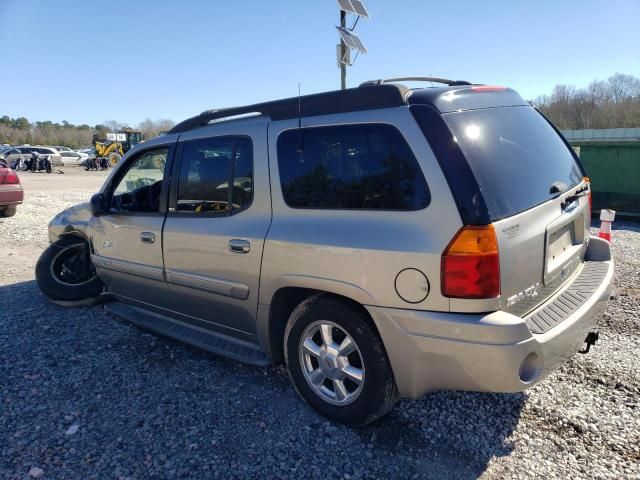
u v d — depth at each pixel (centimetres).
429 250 249
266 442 287
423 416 312
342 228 281
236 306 346
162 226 393
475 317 244
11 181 1129
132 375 369
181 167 385
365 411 285
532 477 255
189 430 299
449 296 246
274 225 316
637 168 1047
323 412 308
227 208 348
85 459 273
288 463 269
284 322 334
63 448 282
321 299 297
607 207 1093
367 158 279
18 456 275
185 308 398
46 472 262
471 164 253
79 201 1558
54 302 522
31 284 618
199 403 329
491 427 299
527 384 247
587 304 292
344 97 297
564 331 264
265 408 323
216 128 367
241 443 286
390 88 279
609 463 264
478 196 245
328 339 299
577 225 342
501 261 247
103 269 473
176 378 364
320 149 301
